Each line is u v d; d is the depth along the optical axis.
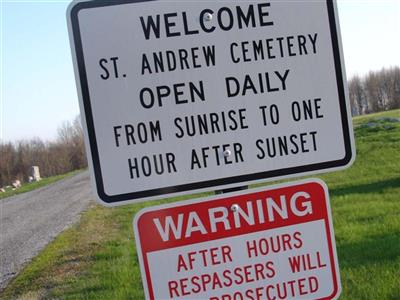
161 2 2.03
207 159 2.08
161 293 2.11
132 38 2.02
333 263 2.21
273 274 2.17
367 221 9.35
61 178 43.50
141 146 2.04
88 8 2.00
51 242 12.76
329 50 2.14
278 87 2.11
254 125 2.10
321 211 2.19
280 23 2.11
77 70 2.01
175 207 2.10
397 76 62.31
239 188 2.13
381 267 6.47
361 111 64.69
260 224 2.16
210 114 2.07
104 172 2.03
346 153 2.16
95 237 12.38
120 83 2.02
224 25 2.07
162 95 2.04
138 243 2.10
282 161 2.12
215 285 2.14
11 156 59.34
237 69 2.08
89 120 2.02
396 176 14.73
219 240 2.13
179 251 2.11
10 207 24.16
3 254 12.27
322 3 2.13
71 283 8.51
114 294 7.20
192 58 2.06
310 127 2.13
